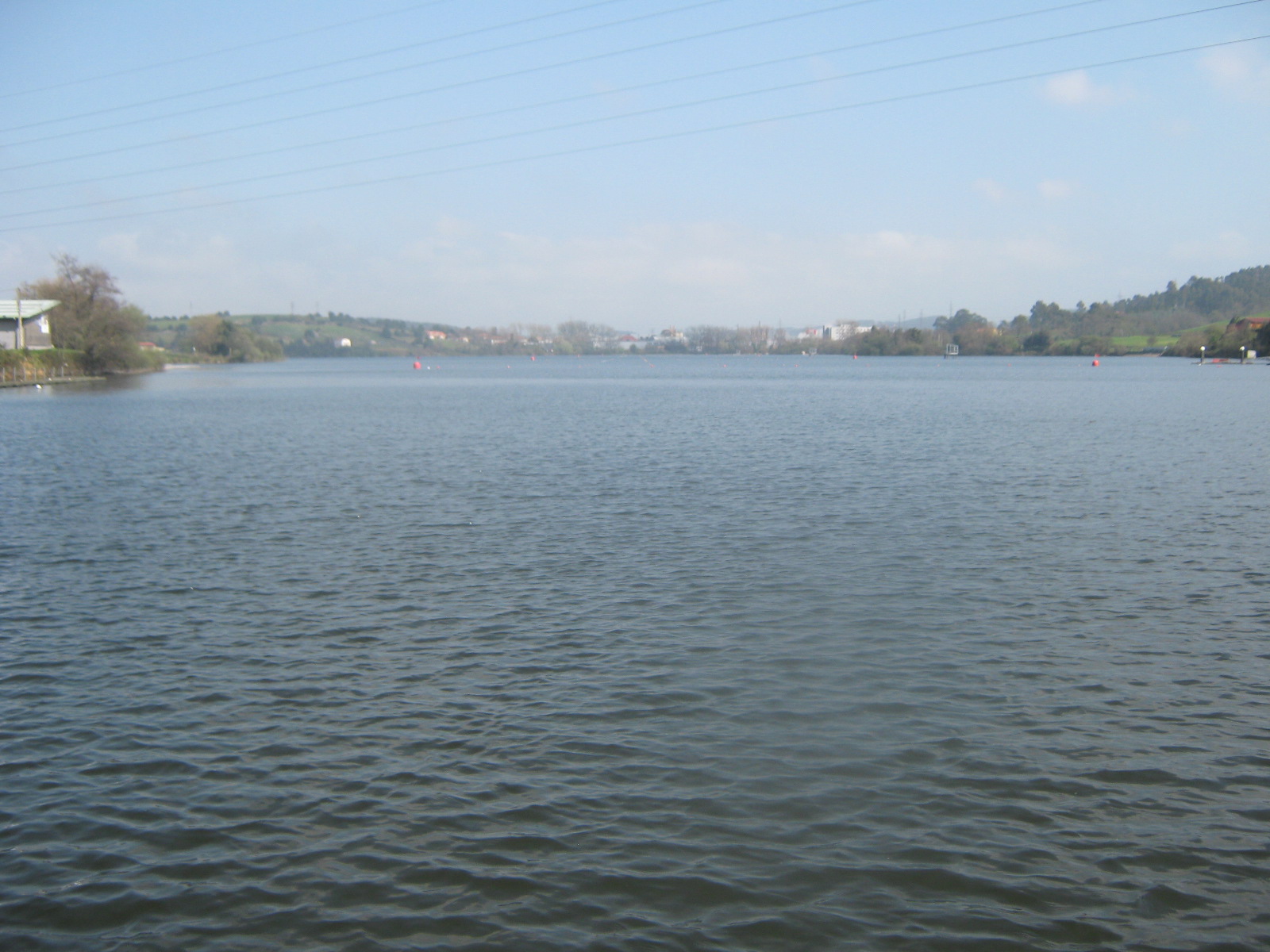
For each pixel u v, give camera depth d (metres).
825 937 8.41
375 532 25.05
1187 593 18.50
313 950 8.33
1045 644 15.59
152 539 24.28
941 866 9.41
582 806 10.57
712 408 73.81
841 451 42.31
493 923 8.63
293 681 14.37
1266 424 54.00
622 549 22.59
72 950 8.34
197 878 9.35
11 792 11.05
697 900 8.92
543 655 15.33
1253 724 12.50
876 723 12.62
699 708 13.16
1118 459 38.78
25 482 34.41
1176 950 8.22
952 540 23.14
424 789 10.98
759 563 21.00
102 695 13.89
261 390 109.62
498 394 99.50
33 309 124.25
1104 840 9.83
